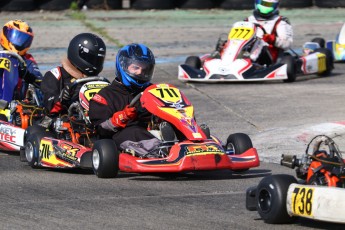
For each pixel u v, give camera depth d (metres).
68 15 80.81
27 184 25.19
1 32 34.38
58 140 27.52
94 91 28.31
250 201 20.47
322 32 70.00
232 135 27.03
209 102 41.47
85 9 86.06
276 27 49.06
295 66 47.34
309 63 48.94
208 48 61.31
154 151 25.81
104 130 27.05
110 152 25.44
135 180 25.62
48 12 83.19
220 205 22.11
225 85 46.84
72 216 20.84
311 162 20.12
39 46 61.03
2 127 31.39
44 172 27.42
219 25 74.12
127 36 66.88
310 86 45.88
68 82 29.88
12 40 33.94
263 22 49.41
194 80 47.31
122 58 27.36
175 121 25.66
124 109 26.33
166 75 50.81
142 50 27.45
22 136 30.14
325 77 49.75
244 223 20.03
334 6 87.25
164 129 25.77
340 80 48.22
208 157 24.58
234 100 41.78
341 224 19.81
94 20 77.19
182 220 20.39
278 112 38.31
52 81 29.83
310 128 33.72
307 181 19.98
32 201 22.67
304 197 18.69
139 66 27.12
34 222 20.23
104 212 21.27
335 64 56.03
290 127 34.38
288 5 87.56
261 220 20.31
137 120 27.12
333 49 55.88
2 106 32.91
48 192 23.91
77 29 70.38
